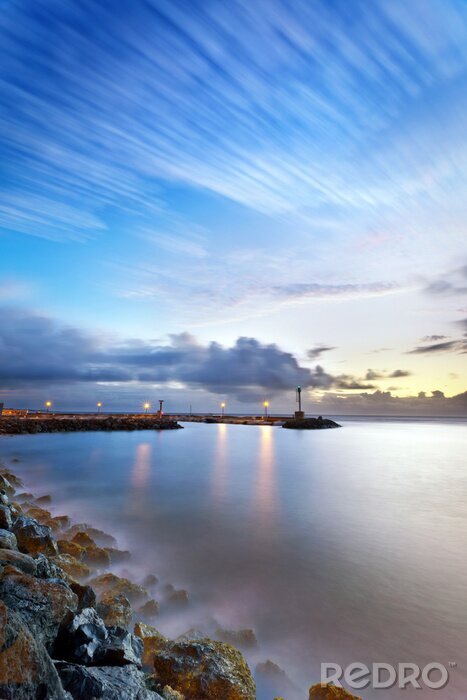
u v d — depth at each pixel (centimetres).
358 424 12912
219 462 2864
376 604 779
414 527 1299
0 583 463
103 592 732
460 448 4181
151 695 406
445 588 850
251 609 754
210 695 460
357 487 1991
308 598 801
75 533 1056
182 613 730
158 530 1223
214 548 1077
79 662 448
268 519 1370
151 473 2314
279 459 3102
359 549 1088
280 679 545
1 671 295
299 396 9138
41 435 5094
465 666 595
